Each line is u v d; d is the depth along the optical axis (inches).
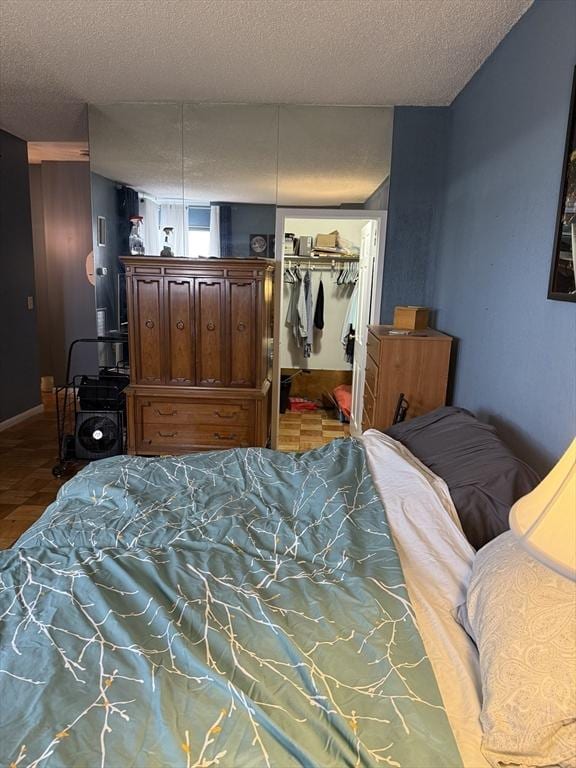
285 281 230.7
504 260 98.7
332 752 36.8
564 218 72.9
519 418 89.4
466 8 92.5
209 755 35.9
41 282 251.3
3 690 41.1
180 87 139.6
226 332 142.8
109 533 66.4
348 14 96.2
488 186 110.0
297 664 44.6
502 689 40.7
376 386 128.6
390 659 45.4
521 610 44.0
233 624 49.5
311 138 154.3
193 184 158.7
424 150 152.1
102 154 158.1
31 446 172.1
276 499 76.5
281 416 218.5
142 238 161.8
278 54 115.3
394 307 158.9
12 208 189.8
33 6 95.5
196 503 75.2
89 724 38.1
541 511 33.1
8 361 189.3
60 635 47.0
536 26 87.1
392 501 69.6
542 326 81.1
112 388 150.7
